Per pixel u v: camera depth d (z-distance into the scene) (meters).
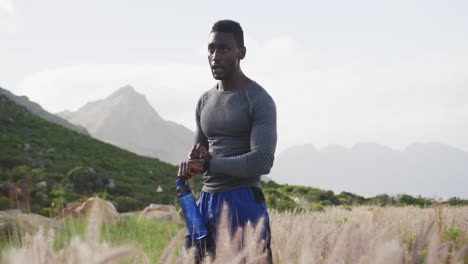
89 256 0.89
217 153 2.44
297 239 1.64
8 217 5.36
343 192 27.56
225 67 2.37
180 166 2.28
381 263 0.89
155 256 2.12
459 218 3.06
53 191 22.28
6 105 52.53
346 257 1.16
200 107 2.60
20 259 0.80
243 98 2.37
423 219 2.58
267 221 2.31
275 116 2.38
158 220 9.65
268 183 30.80
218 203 2.32
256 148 2.27
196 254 2.05
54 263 1.09
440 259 1.21
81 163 40.00
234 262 1.32
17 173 27.81
